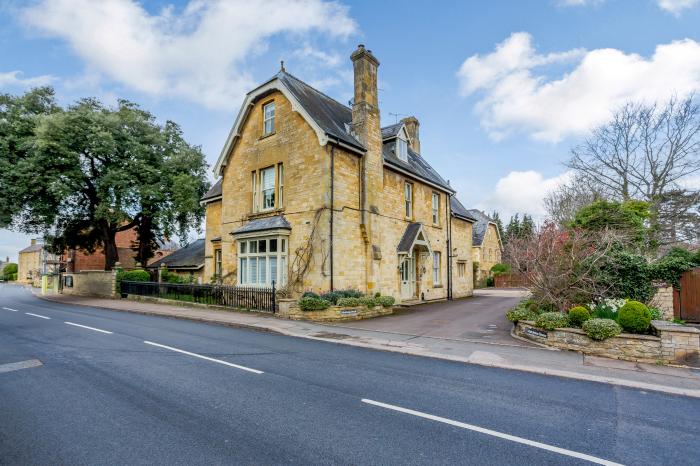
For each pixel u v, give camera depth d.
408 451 4.09
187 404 5.39
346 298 14.12
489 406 5.46
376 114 18.11
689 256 12.74
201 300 17.98
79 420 4.83
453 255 25.05
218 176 20.34
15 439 4.30
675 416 5.19
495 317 14.88
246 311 15.47
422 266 21.56
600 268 11.67
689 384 6.54
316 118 16.06
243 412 5.11
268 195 18.06
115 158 27.58
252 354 8.51
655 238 20.81
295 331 11.45
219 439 4.32
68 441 4.25
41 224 28.69
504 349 9.12
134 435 4.41
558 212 28.25
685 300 11.85
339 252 15.67
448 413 5.17
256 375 6.84
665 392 6.22
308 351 8.89
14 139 24.22
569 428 4.75
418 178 20.91
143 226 33.41
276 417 4.96
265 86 17.77
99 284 26.23
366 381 6.56
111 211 27.64
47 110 27.53
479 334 11.14
